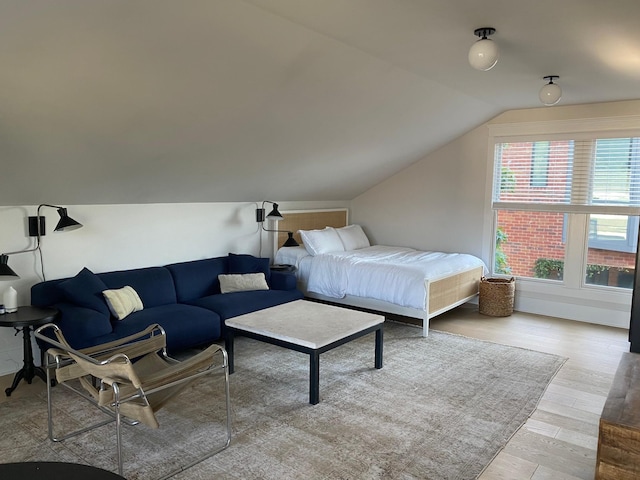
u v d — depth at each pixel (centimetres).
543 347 414
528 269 532
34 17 195
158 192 410
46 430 272
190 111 303
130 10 208
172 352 395
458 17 240
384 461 242
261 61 276
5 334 347
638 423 201
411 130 472
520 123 512
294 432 270
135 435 267
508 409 299
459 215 567
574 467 239
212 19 229
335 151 455
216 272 459
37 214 358
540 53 299
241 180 446
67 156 307
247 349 407
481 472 233
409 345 417
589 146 480
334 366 368
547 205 508
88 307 336
